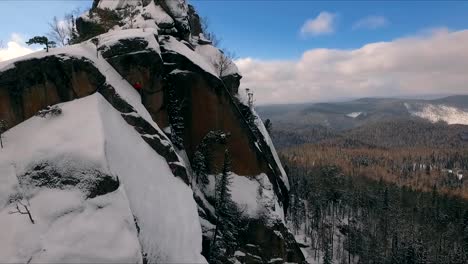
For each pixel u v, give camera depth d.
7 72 38.44
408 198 172.38
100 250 27.19
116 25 62.47
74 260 26.33
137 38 48.38
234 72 73.62
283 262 58.03
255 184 61.22
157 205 35.31
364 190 170.75
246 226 56.88
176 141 54.50
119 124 39.56
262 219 57.94
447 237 132.12
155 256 30.98
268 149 76.25
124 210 30.25
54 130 35.53
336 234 132.25
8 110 38.31
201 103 57.12
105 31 59.78
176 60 55.31
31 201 30.50
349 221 135.38
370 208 152.50
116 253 27.31
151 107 49.41
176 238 34.31
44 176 31.92
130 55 47.53
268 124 100.44
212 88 57.41
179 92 55.59
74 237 27.53
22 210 29.73
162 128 50.47
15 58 39.53
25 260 26.06
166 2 65.50
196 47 73.75
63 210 29.30
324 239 113.12
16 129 37.62
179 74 55.19
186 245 34.69
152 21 59.84
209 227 51.91
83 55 41.25
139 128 41.56
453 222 149.62
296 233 119.00
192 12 78.12
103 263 26.64
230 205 54.19
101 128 34.88
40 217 29.00
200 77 56.44
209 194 56.25
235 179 60.09
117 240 28.11
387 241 119.69
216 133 57.50
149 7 63.88
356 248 115.94
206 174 57.75
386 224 129.75
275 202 62.66
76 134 34.53
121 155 35.38
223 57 74.38
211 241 51.38
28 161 32.91
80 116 36.72
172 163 42.50
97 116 36.31
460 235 136.88
